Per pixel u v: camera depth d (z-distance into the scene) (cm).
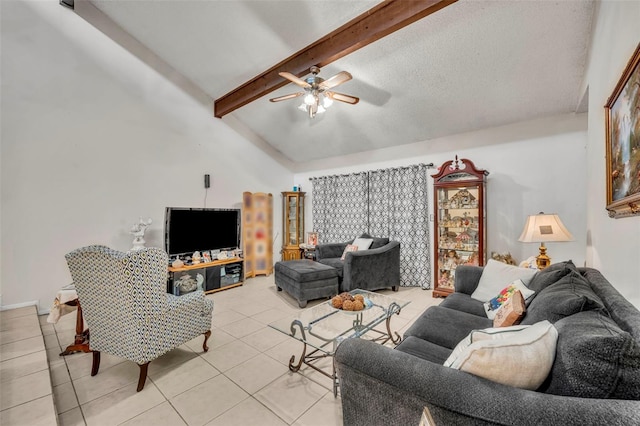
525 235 274
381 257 416
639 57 120
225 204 522
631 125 134
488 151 398
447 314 212
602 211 201
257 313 351
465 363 99
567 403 81
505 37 268
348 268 391
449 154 434
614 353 83
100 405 185
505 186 383
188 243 430
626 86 140
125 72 408
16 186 326
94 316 211
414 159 471
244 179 551
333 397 193
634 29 136
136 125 418
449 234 411
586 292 137
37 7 341
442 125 412
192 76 465
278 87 401
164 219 443
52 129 349
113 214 396
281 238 619
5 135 320
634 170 130
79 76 369
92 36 379
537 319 142
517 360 94
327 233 570
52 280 347
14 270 325
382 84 363
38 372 201
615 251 169
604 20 192
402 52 310
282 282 421
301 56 354
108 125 392
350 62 339
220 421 171
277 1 298
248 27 344
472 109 368
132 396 194
